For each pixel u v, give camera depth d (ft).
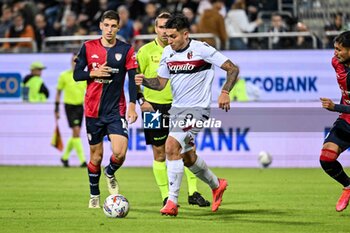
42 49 171.22
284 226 75.56
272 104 156.66
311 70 160.86
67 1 194.70
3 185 120.78
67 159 159.22
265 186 119.85
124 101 87.97
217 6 174.09
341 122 83.30
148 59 94.84
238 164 157.69
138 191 113.50
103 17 86.12
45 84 165.68
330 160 82.94
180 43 79.10
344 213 86.69
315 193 109.70
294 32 173.99
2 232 71.31
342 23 174.09
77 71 86.38
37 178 132.98
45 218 81.41
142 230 72.33
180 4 188.24
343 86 81.51
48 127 161.79
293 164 156.97
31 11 186.29
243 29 180.45
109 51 86.17
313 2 180.14
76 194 107.65
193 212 87.35
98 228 73.72
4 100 166.71
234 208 91.35
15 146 163.02
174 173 80.07
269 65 160.97
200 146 158.10
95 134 87.71
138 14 191.93
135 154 158.92
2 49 175.63
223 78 159.22
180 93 80.12
